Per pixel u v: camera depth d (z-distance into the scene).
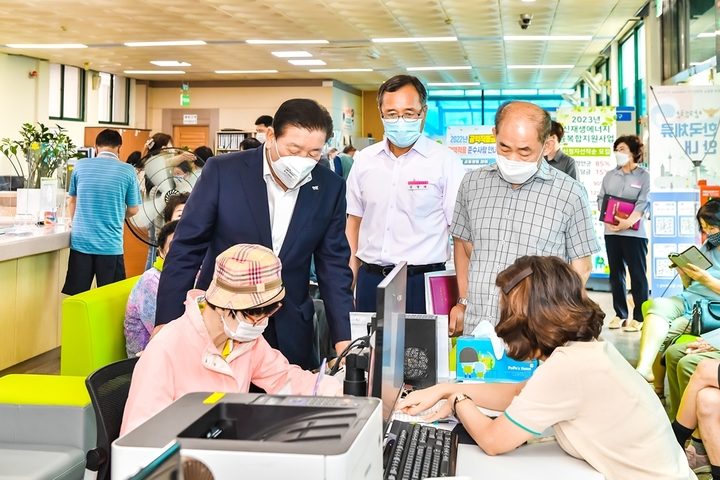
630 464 1.75
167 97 17.00
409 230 3.16
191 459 0.98
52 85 13.95
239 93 16.77
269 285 1.67
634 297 6.77
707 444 3.03
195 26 10.10
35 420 2.73
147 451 1.01
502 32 10.60
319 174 2.51
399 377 1.99
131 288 3.50
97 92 15.31
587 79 13.56
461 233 2.93
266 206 2.41
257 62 13.75
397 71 15.09
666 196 5.53
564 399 1.76
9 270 5.15
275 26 10.09
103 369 2.02
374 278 3.23
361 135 19.33
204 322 1.81
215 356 1.83
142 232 4.46
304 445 1.00
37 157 6.26
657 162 5.52
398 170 3.16
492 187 2.76
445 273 2.96
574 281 1.83
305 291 2.54
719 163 5.48
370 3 8.65
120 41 11.41
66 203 6.72
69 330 3.09
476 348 2.49
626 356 5.70
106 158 5.77
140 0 8.49
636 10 9.16
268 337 2.48
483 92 19.47
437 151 3.19
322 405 1.19
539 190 2.67
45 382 2.91
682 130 5.51
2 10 9.12
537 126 2.55
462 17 9.52
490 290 2.68
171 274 2.37
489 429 1.84
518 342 1.88
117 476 1.02
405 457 1.68
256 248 1.71
